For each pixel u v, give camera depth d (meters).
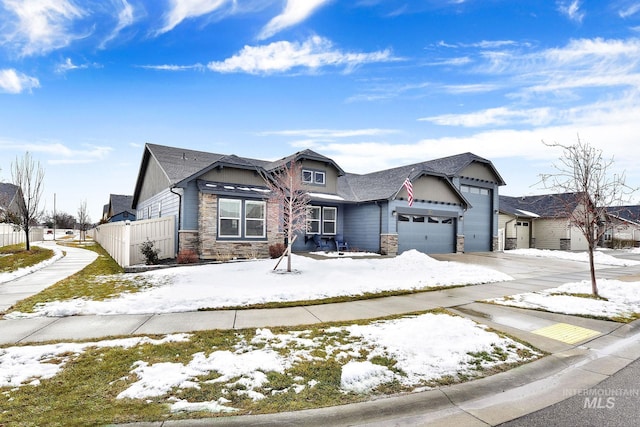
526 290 9.41
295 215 12.30
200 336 5.17
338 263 12.94
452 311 6.98
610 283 9.41
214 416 3.01
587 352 4.94
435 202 21.62
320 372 3.94
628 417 3.17
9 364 4.07
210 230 14.70
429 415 3.22
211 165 15.01
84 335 5.21
